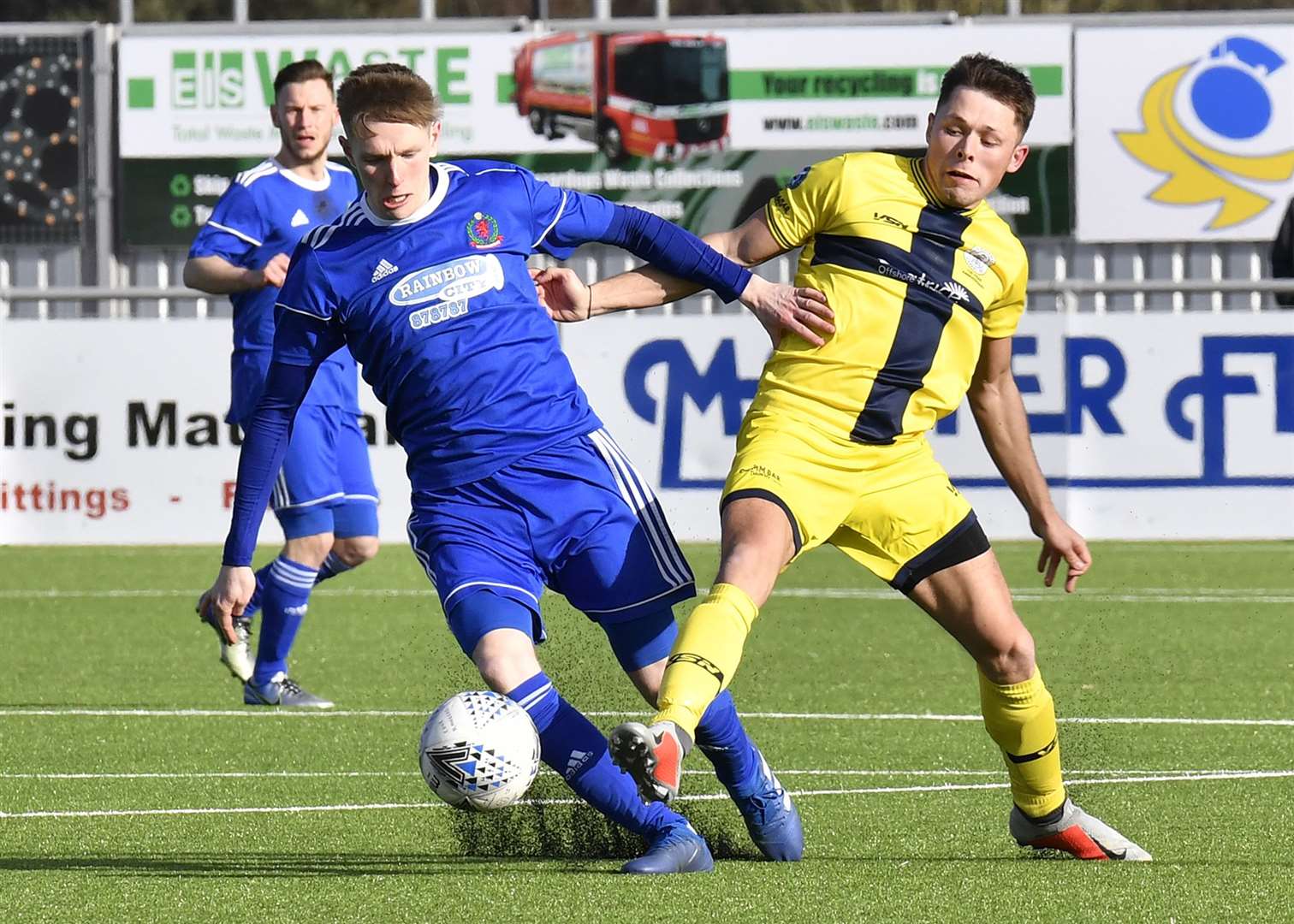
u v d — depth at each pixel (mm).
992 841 17766
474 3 99250
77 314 60469
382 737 24891
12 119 63906
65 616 39531
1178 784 20891
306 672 31828
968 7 90250
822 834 18188
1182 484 49625
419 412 15836
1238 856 16797
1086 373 49656
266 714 27031
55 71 63844
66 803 20188
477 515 15719
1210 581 44562
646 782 13148
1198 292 51781
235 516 16250
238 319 27562
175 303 60312
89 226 64188
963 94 15914
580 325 49781
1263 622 37594
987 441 17359
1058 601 41156
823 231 16344
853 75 63156
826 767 22375
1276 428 49281
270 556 50406
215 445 50750
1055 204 63281
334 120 28000
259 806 19953
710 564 47031
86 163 64000
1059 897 14891
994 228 16312
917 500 15914
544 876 15961
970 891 15125
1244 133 62812
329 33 63594
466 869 16328
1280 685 29391
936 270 15992
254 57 63656
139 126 63906
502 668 15258
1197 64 62750
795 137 63344
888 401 15820
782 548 15109
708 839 17750
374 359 15930
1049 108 63062
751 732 25188
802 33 63156
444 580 15625
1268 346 49188
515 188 16266
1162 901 14719
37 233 64188
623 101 63281
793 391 15836
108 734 25188
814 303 15805
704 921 14016
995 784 21125
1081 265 63594
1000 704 16375
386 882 15719
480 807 14422
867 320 15836
